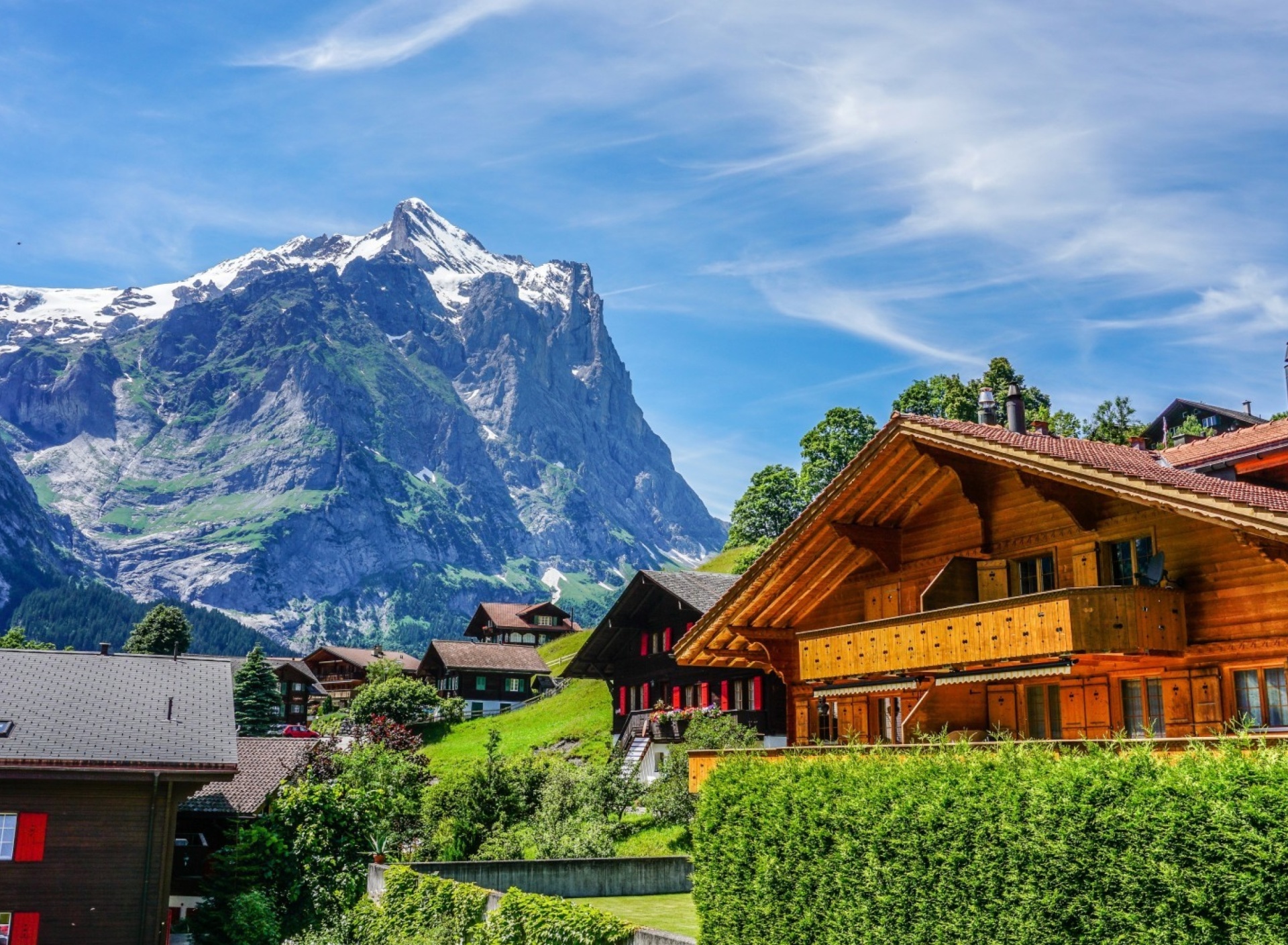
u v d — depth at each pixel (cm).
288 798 3716
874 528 2639
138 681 3969
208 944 3344
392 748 6481
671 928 2384
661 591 6134
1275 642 1775
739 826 1822
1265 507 1606
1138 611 1888
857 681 2561
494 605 14938
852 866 1551
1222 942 1069
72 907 3191
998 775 1356
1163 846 1127
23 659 4009
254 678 10556
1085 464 1919
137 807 3300
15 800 3203
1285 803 1033
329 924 3403
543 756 5191
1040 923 1251
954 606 2328
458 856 4144
